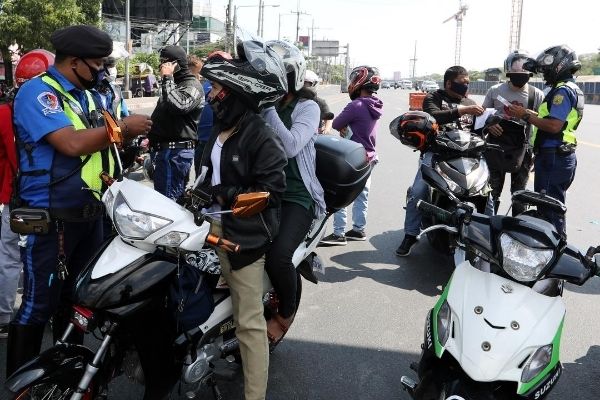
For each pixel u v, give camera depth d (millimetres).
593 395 3574
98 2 22438
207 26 62031
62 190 2939
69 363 2637
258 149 2730
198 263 2875
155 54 38281
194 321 2852
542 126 5297
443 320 2902
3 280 3848
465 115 5750
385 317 4555
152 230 2535
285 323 3285
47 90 2873
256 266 2908
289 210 3141
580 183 9883
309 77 6195
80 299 2547
